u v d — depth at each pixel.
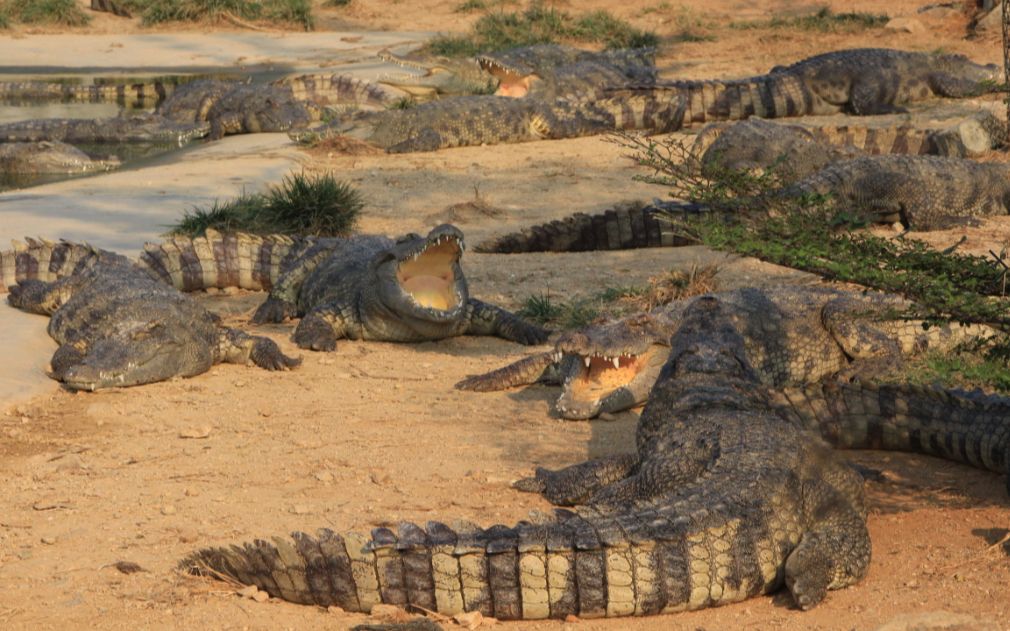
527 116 70.62
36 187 55.88
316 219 47.03
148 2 124.38
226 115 75.75
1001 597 17.66
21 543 20.55
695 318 25.11
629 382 27.77
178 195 52.97
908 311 20.94
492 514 21.59
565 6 121.00
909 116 71.56
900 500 22.33
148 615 17.70
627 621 17.56
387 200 54.19
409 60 82.56
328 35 117.19
